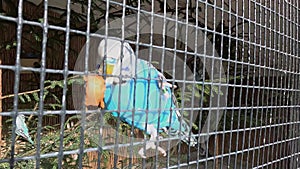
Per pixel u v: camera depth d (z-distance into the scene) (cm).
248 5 173
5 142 166
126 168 178
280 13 188
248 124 200
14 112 85
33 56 200
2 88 192
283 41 192
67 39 92
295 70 208
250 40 169
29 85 197
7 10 187
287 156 205
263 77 177
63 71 92
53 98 185
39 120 90
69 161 164
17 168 156
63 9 214
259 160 196
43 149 163
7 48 191
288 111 206
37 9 206
